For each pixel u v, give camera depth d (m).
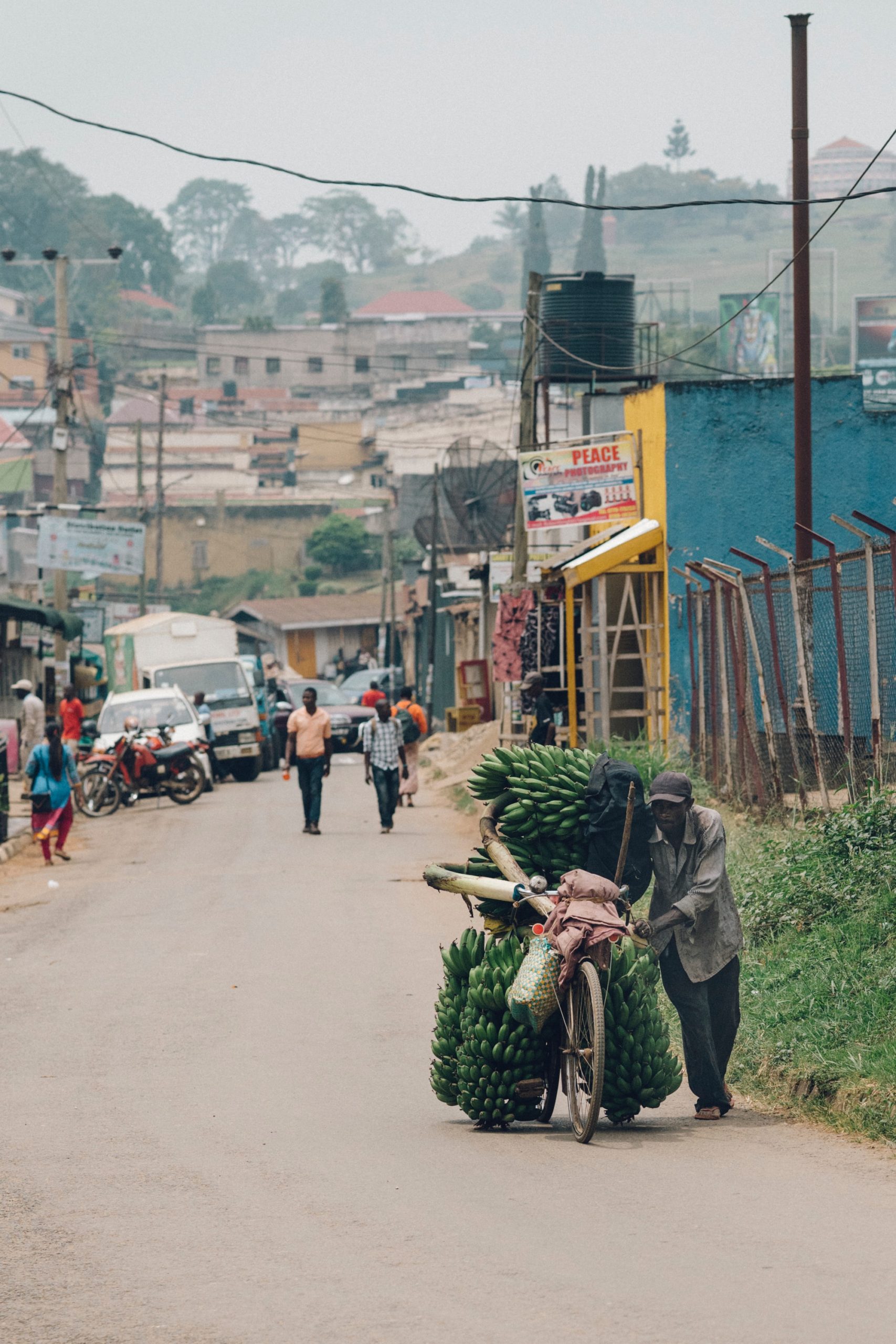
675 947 10.30
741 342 124.06
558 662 32.25
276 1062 12.23
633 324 41.81
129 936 18.94
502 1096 10.12
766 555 29.70
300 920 19.69
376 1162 9.17
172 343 196.25
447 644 77.31
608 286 41.41
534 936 10.20
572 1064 10.01
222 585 126.06
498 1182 8.62
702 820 10.28
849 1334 5.98
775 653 20.53
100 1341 6.14
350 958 16.97
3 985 16.03
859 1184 8.44
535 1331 6.08
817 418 29.70
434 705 80.38
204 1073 11.85
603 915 9.92
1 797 29.64
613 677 30.36
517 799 11.00
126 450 139.12
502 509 52.50
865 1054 10.34
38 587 69.25
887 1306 6.32
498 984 10.28
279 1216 7.95
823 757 18.88
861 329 134.75
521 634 33.03
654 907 10.45
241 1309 6.48
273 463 144.12
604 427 34.53
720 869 10.21
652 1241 7.34
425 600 88.75
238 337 172.12
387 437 140.00
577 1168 8.95
